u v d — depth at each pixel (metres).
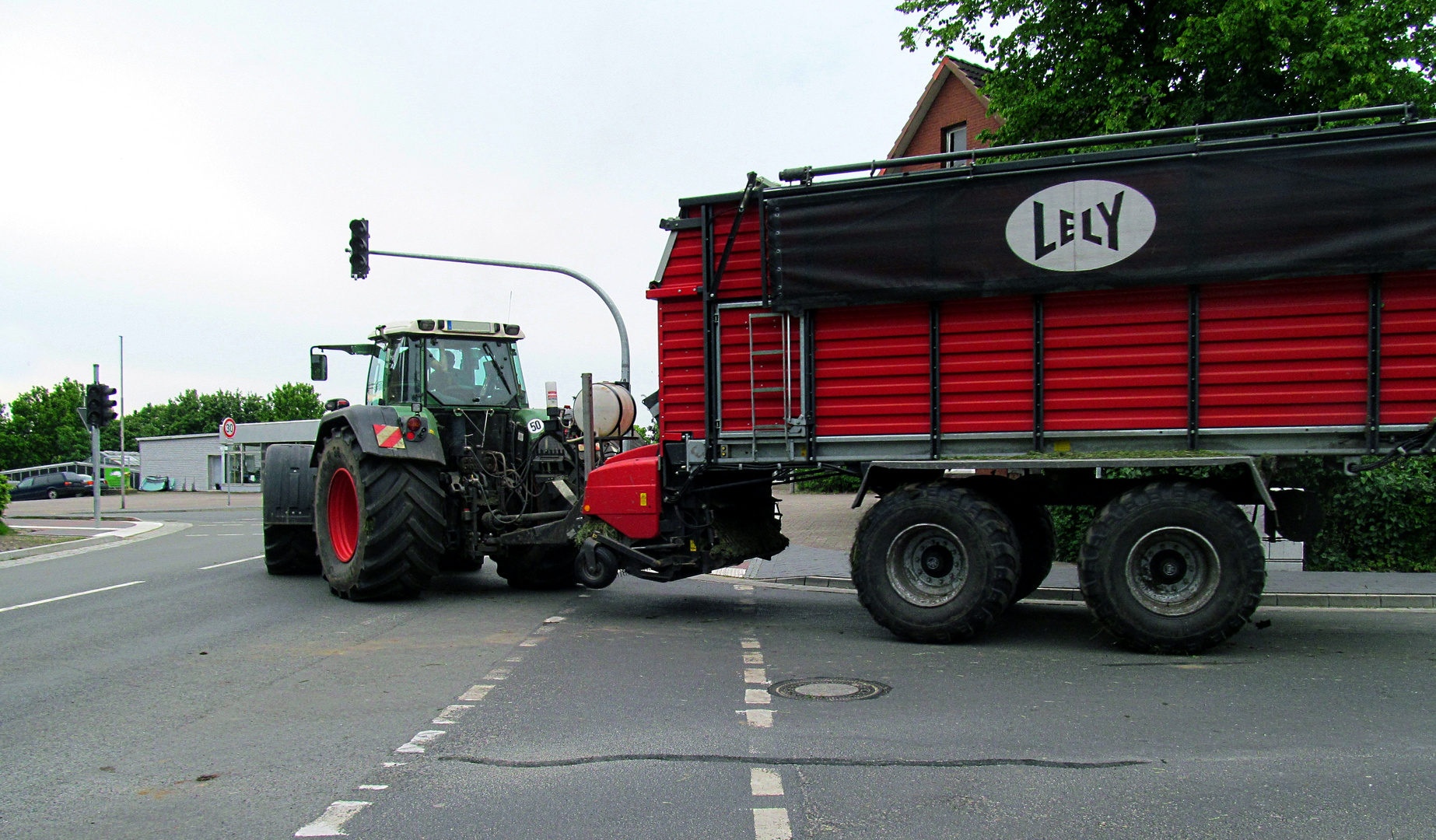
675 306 8.21
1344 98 12.82
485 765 4.65
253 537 19.88
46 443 76.19
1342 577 10.27
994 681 6.18
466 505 10.38
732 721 5.33
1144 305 6.95
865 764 4.58
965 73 25.58
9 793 4.36
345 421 10.16
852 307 7.60
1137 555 6.87
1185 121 13.57
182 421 95.38
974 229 7.20
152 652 7.45
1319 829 3.76
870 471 7.51
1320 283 6.61
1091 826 3.82
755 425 7.91
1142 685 6.03
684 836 3.77
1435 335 6.42
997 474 7.82
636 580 11.88
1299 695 5.74
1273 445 6.73
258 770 4.64
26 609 9.82
